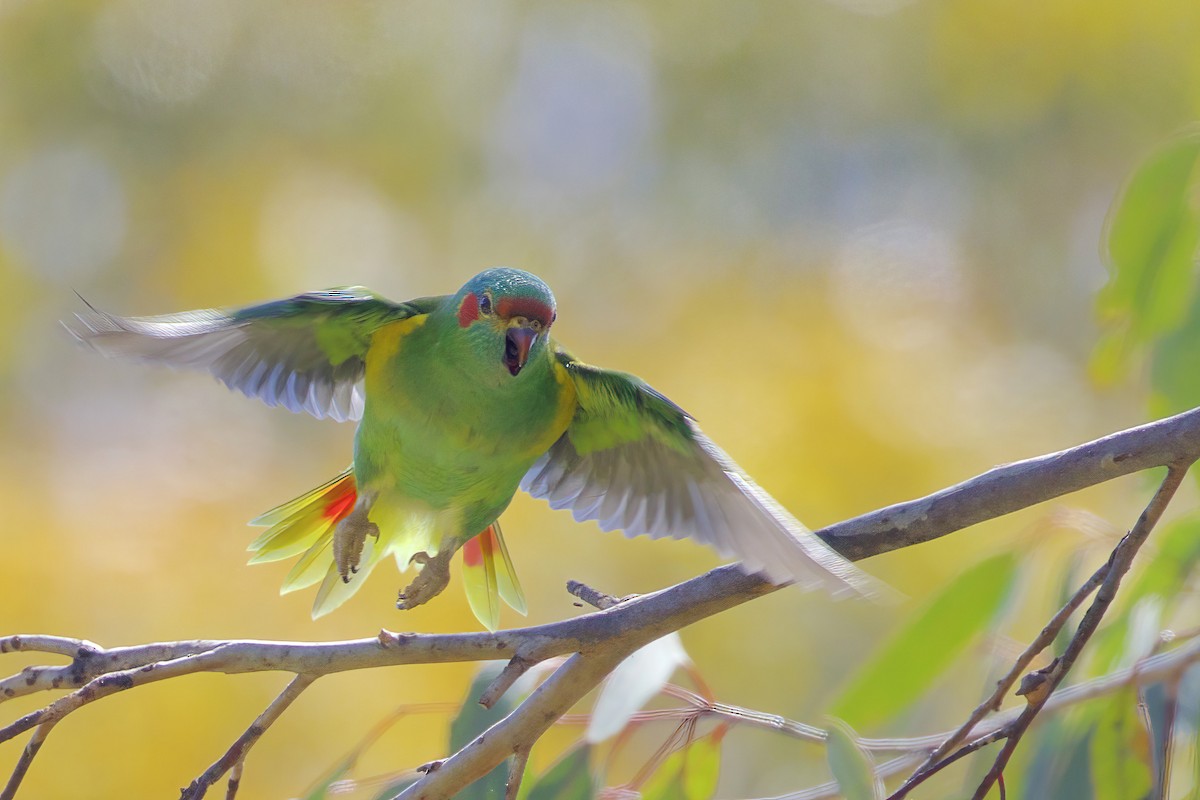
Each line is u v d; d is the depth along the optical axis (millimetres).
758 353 12672
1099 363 7449
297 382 6664
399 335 6336
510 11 15758
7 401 13586
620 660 5309
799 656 11758
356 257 14320
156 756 9719
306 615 10469
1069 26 15516
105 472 11445
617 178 15734
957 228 15625
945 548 11539
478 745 5418
